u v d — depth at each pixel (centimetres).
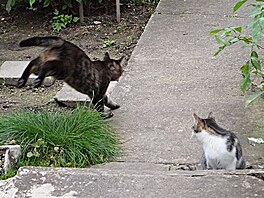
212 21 797
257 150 500
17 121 526
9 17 883
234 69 657
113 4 895
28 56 753
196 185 412
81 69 547
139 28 824
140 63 685
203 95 604
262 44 711
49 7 888
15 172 469
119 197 402
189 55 700
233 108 573
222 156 445
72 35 814
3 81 681
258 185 409
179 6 860
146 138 530
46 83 673
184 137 528
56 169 439
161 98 604
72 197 404
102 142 510
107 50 761
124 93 616
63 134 507
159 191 407
